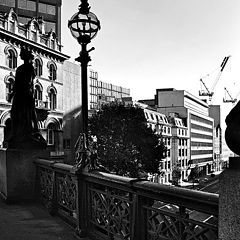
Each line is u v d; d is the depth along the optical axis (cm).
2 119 3784
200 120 12769
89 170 423
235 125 190
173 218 259
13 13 4119
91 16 478
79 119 5666
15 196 712
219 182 197
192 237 234
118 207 352
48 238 445
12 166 719
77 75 5709
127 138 3906
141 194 298
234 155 199
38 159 720
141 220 306
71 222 503
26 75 775
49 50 4734
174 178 8656
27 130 756
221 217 195
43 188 695
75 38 489
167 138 8869
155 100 12362
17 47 4159
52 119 4769
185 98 11994
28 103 772
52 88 4834
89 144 459
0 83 3847
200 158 12706
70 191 512
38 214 599
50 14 6072
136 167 3928
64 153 5253
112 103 4353
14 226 511
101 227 402
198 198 222
